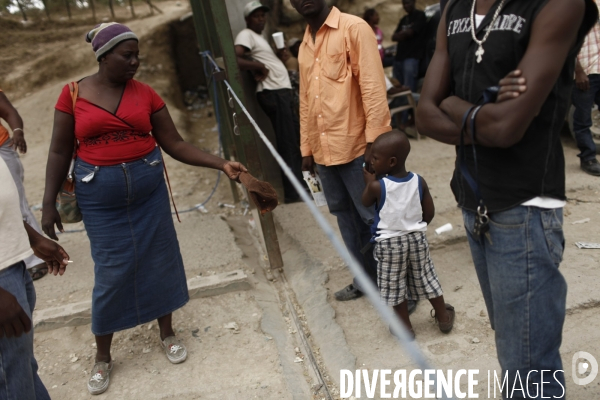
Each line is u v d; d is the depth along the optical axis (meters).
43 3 10.44
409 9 7.98
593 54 5.25
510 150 1.94
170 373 3.38
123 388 3.29
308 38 3.47
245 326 3.77
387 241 3.18
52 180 3.08
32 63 9.51
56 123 3.04
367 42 3.23
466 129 1.93
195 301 4.09
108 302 3.27
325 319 3.69
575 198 5.15
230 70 4.12
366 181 3.28
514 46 1.87
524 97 1.75
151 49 9.71
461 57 2.03
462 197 2.15
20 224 2.31
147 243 3.27
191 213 5.91
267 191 3.00
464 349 3.24
